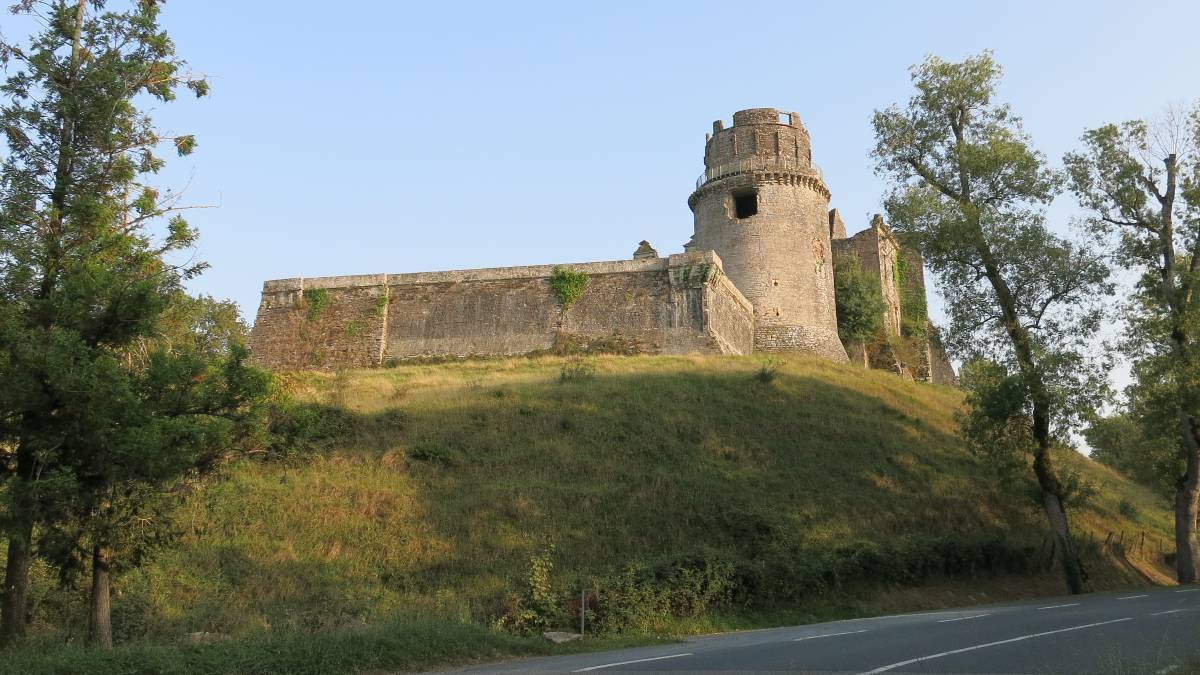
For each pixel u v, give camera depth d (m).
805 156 54.31
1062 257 26.59
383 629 13.82
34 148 13.27
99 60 13.77
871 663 10.39
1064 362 25.94
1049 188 28.22
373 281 48.00
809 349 49.94
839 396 38.78
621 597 17.91
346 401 32.34
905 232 28.61
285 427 23.67
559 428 30.06
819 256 52.88
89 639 13.09
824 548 23.72
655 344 43.94
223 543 20.59
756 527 23.72
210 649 11.79
